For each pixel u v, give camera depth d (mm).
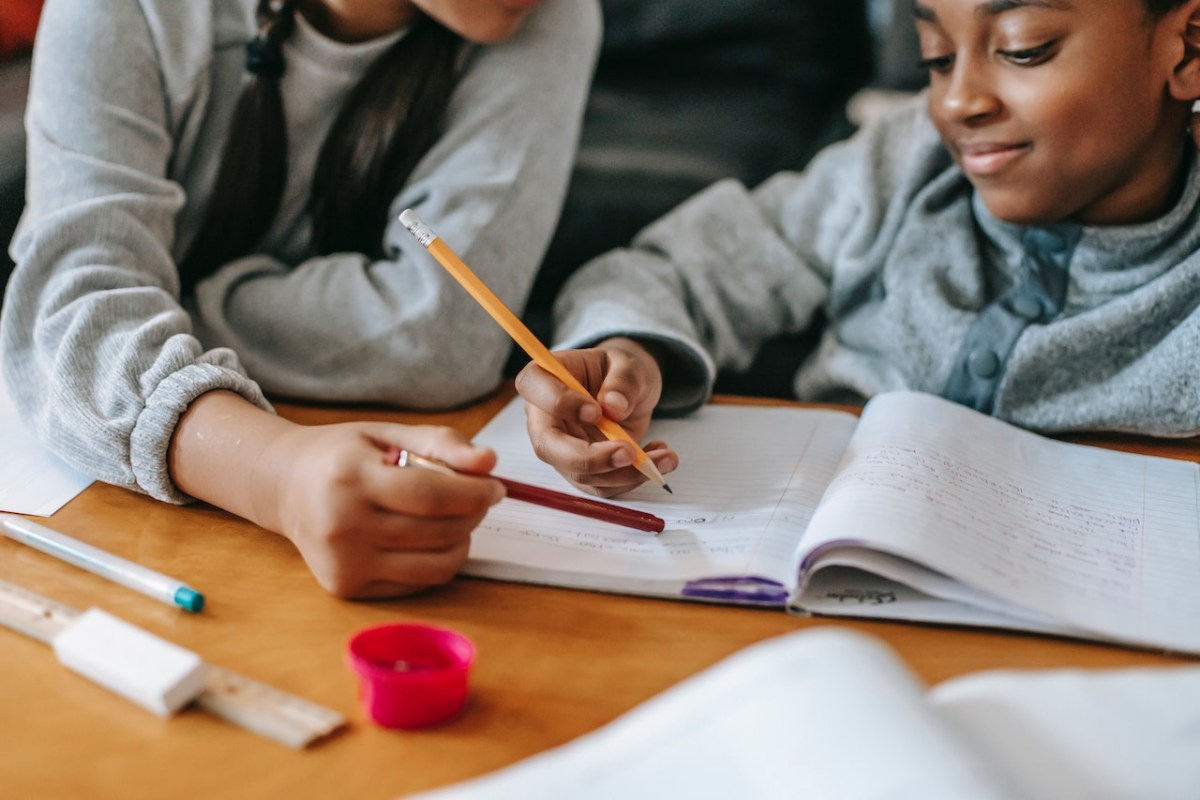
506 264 842
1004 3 678
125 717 449
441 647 476
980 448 674
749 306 911
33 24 1135
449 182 839
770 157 1154
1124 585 544
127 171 772
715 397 833
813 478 661
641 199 1091
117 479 639
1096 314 758
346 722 450
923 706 352
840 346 897
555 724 454
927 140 869
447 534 535
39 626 500
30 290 729
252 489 589
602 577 555
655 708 378
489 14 816
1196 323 725
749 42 1230
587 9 927
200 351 680
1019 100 703
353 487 527
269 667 486
